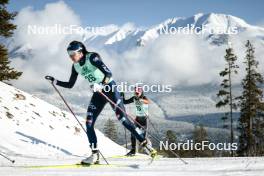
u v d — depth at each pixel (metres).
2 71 24.89
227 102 33.75
